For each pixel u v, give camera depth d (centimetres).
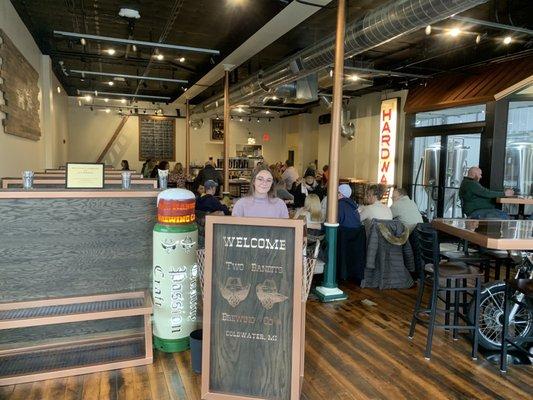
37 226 282
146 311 278
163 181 338
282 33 606
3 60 434
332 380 265
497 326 319
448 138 802
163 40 709
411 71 843
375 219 463
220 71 871
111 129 1341
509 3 523
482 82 704
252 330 224
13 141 500
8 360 276
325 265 430
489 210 555
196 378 264
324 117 1273
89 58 824
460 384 263
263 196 298
